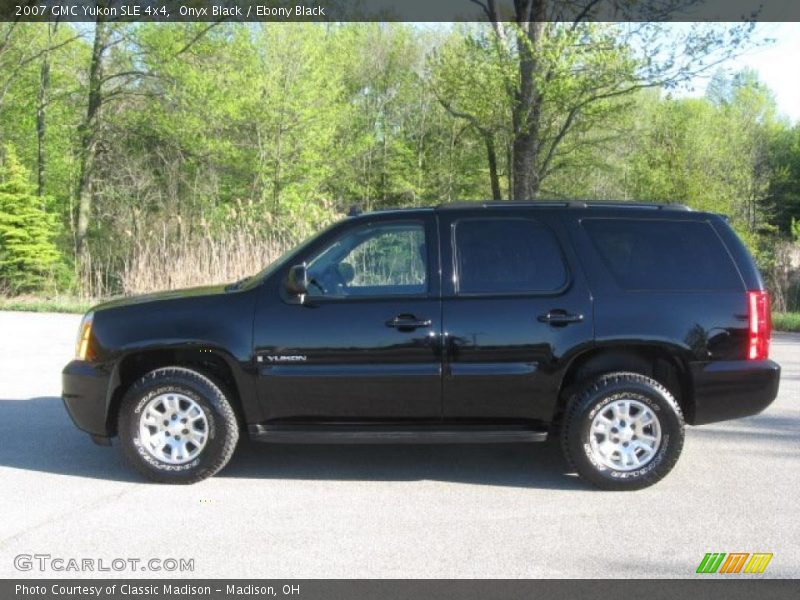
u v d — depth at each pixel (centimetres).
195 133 2930
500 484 555
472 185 3938
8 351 1129
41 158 3014
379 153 4003
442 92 2359
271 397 543
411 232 559
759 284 550
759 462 603
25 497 521
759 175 4712
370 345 537
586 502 514
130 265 1736
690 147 3180
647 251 553
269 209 2955
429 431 545
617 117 2645
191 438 548
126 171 3031
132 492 533
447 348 536
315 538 452
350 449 649
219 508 502
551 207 563
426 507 506
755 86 2384
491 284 545
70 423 722
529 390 539
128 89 2881
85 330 563
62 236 2933
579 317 535
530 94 2094
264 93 3059
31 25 2777
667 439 531
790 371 1012
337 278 553
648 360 557
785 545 441
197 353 562
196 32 2758
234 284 594
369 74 4025
